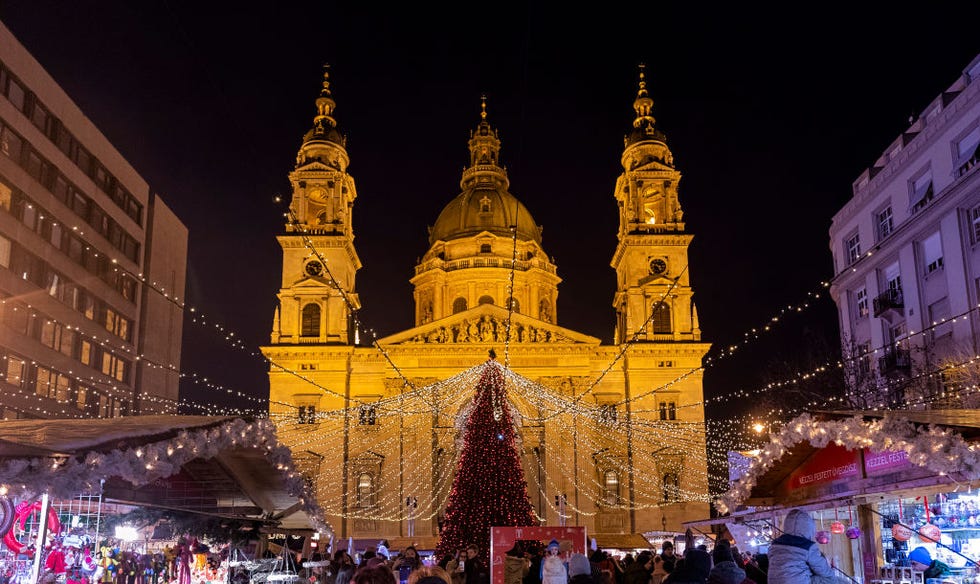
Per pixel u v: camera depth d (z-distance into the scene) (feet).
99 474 39.75
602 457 231.50
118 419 50.57
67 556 54.39
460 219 295.69
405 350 237.04
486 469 115.75
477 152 314.55
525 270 283.79
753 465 56.08
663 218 254.27
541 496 226.38
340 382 234.79
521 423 230.68
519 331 239.91
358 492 230.68
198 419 50.60
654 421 232.53
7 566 49.75
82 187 208.85
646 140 258.78
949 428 39.93
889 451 45.75
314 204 254.06
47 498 46.55
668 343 236.22
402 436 232.12
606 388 238.89
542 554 77.71
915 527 53.21
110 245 225.35
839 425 46.01
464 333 239.91
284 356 235.61
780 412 181.57
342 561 72.33
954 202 132.36
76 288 206.80
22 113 181.88
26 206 183.01
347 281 249.14
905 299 148.05
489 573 88.07
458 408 231.71
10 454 37.52
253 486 60.23
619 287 270.05
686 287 243.81
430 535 223.51
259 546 69.36
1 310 171.73
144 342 244.42
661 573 77.05
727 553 45.06
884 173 157.07
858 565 57.52
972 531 50.19
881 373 149.89
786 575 34.30
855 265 165.07
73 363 202.90
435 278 286.46
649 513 227.81
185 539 59.11
